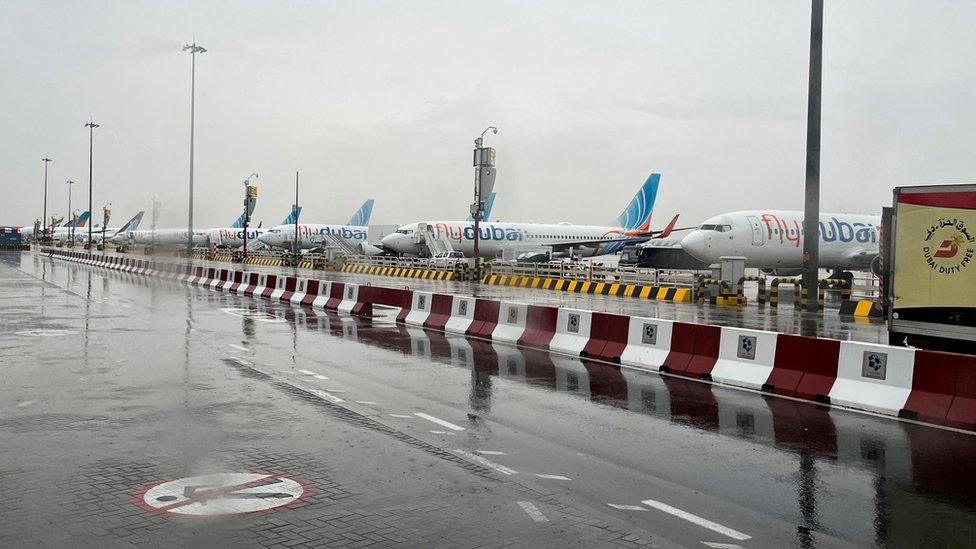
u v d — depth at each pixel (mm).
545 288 37906
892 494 6395
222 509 5660
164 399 9656
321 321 20281
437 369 12570
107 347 14414
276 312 22812
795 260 40188
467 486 6340
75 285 34594
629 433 8398
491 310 17203
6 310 21875
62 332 16688
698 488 6469
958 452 7773
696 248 38938
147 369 11953
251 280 31359
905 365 9680
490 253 63281
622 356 13438
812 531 5504
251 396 9938
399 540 5102
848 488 6547
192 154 61906
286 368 12328
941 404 9188
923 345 13930
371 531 5262
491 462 7090
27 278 40031
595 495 6199
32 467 6648
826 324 21938
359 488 6227
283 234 82188
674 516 5746
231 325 18859
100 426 8164
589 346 14281
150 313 21656
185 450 7262
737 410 9711
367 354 14180
